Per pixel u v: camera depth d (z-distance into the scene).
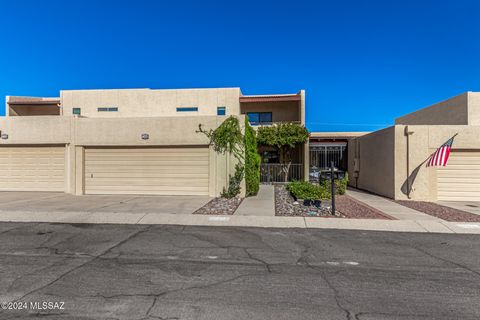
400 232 7.51
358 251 5.95
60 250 5.86
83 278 4.48
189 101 22.47
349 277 4.63
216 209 10.02
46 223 8.15
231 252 5.82
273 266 5.09
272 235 7.11
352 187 19.25
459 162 13.15
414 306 3.71
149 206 10.49
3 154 14.53
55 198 12.40
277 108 23.33
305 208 10.28
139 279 4.47
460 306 3.72
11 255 5.55
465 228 7.86
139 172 13.69
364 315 3.47
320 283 4.39
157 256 5.54
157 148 13.62
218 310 3.55
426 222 8.39
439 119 18.55
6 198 12.30
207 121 13.23
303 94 21.06
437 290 4.18
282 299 3.86
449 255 5.73
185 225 8.06
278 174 20.06
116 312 3.47
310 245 6.33
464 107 16.25
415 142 13.09
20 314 3.41
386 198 13.69
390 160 13.60
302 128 19.70
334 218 8.80
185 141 13.32
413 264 5.23
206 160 13.36
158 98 22.66
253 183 13.50
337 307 3.66
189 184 13.45
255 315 3.44
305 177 19.92
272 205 10.90
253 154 14.37
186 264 5.14
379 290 4.16
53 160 14.29
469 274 4.79
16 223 8.12
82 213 9.20
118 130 13.66
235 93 22.12
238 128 13.01
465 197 13.05
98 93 22.97
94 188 13.86
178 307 3.61
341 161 21.81
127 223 8.22
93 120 13.80
